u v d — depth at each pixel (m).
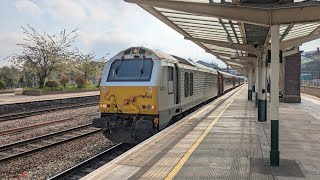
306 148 8.79
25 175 9.00
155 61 11.73
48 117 20.17
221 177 6.27
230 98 30.03
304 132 11.38
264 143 9.40
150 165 7.11
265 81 14.07
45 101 27.05
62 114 21.75
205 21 11.25
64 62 43.28
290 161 7.42
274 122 7.07
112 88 11.84
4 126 16.78
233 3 6.86
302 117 15.58
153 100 11.28
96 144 12.72
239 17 6.98
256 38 13.13
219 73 32.53
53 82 41.62
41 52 40.28
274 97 7.10
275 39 7.09
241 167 6.94
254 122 13.88
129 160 7.52
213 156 7.89
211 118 15.17
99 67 54.66
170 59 13.04
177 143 9.40
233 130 11.72
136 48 12.11
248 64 25.44
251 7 6.74
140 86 11.44
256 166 7.01
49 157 10.78
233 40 15.81
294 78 24.61
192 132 11.27
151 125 11.00
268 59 10.50
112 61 12.34
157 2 7.36
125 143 12.73
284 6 6.61
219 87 32.03
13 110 23.34
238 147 8.88
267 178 6.19
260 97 14.17
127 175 6.42
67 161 10.36
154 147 8.88
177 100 13.66
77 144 12.66
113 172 6.61
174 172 6.59
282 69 26.77
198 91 18.55
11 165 9.84
